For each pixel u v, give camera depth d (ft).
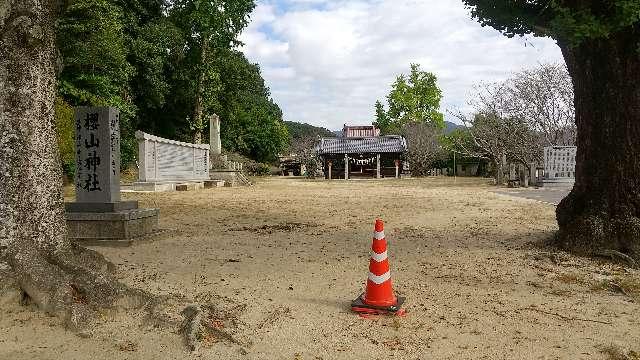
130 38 96.07
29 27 15.55
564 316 16.21
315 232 34.30
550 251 26.45
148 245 28.32
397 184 105.81
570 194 27.14
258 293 18.44
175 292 18.11
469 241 30.37
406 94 171.94
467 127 111.45
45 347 12.97
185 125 130.62
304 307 16.87
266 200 60.80
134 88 105.40
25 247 15.55
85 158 31.35
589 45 24.71
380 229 16.63
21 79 15.79
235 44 118.93
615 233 24.18
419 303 17.47
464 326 15.19
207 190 80.33
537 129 94.07
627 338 14.35
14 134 15.66
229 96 133.08
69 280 15.42
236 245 28.66
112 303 15.16
